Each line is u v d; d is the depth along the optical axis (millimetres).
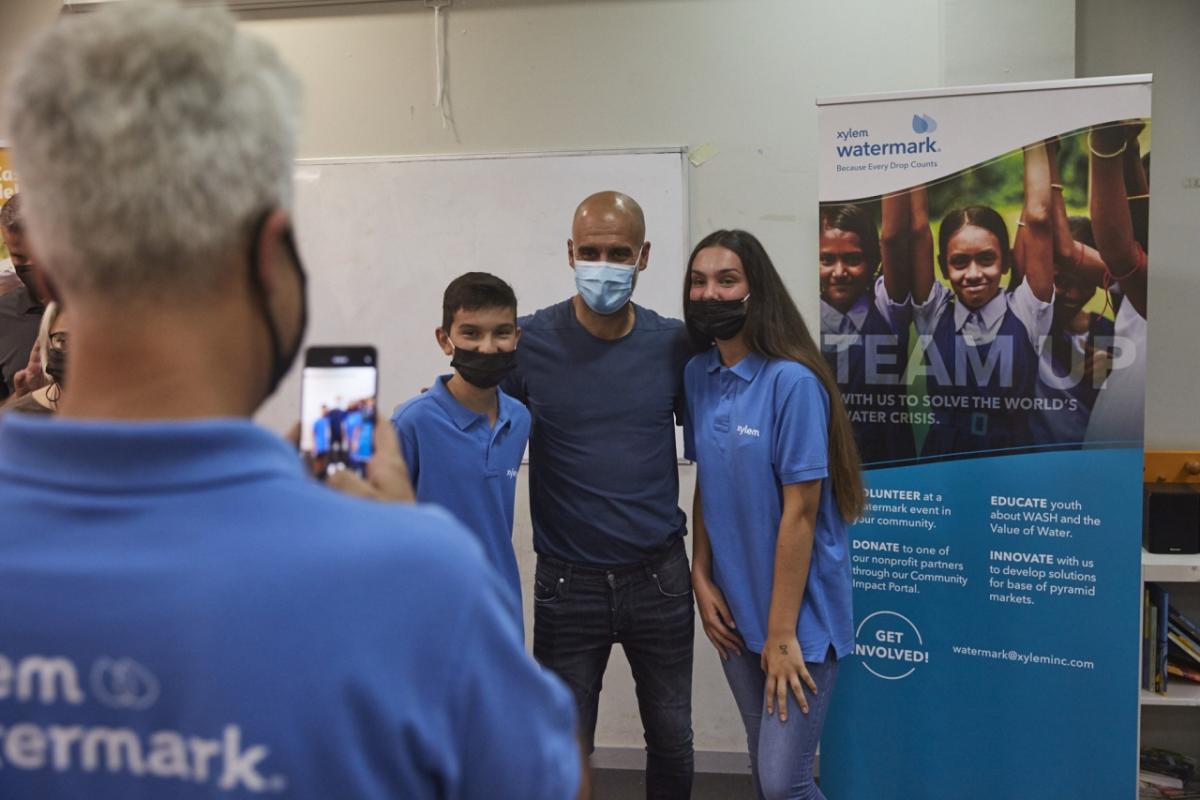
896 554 2438
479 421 1991
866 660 2477
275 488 483
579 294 2150
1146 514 2648
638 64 2904
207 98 461
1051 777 2338
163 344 475
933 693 2426
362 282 3062
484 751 501
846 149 2395
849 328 2432
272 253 503
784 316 2010
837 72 2816
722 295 1971
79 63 452
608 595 2133
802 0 2812
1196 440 2791
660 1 2877
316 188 3059
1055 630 2316
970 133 2307
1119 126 2199
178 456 468
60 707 457
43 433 470
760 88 2854
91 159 443
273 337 518
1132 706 2268
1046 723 2336
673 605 2170
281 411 3037
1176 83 2721
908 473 2412
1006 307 2307
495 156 2965
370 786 460
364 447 928
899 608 2443
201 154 454
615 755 3020
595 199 2107
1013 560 2342
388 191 3029
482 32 2969
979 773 2395
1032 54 2660
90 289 466
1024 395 2307
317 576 464
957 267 2336
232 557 459
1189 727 2830
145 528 461
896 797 2465
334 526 483
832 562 1998
